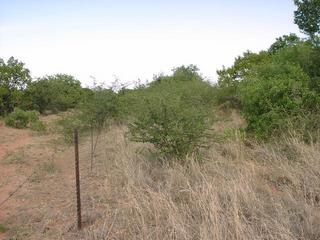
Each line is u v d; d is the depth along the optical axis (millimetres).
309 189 5691
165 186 6195
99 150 9883
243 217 4695
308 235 4516
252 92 9109
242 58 17375
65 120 10531
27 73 20766
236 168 6688
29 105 21266
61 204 6195
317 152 6781
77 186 5215
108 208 5633
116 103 9922
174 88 11547
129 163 7395
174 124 7477
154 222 5000
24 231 5277
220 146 8336
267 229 4469
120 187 6559
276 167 6836
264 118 8766
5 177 8148
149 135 7805
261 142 8531
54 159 9492
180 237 4469
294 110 8547
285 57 10953
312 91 8930
